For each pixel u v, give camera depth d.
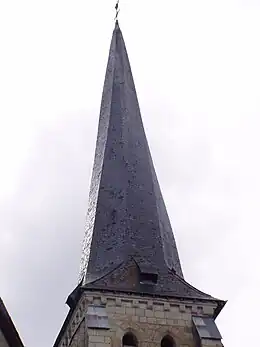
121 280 32.22
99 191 35.94
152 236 34.53
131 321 30.98
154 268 33.09
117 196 35.66
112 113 38.72
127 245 33.91
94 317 30.38
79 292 31.83
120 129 38.03
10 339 18.67
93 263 33.34
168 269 33.41
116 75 40.50
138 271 32.72
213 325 31.53
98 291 31.36
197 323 31.50
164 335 31.14
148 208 35.53
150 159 37.62
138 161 37.09
